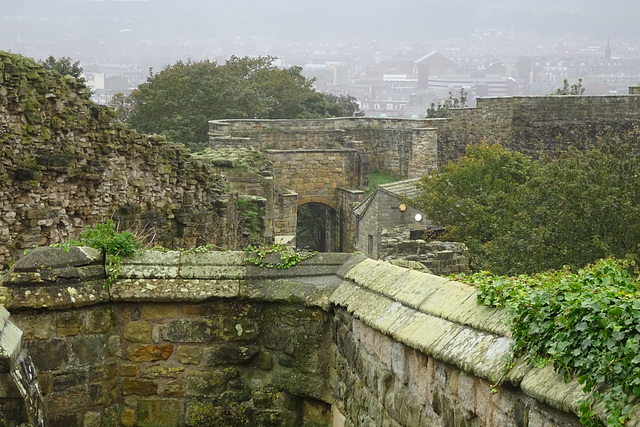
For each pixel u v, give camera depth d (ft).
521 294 24.49
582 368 21.09
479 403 24.52
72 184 78.95
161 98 288.71
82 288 35.53
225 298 36.55
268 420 36.86
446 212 160.86
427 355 27.27
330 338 35.91
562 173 117.50
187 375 36.68
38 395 29.55
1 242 70.13
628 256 97.76
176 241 98.37
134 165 90.89
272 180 145.07
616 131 304.09
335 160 280.31
